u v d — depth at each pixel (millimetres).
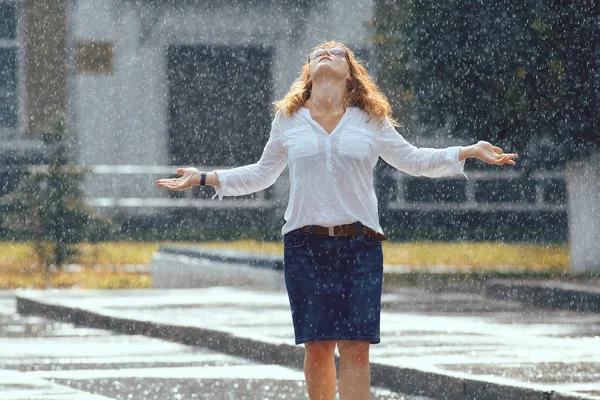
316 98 10438
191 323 20031
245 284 28172
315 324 10312
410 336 18172
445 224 46656
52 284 33125
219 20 49438
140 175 48688
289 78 49312
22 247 36469
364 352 10492
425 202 47062
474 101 30000
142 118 49281
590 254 30250
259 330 18828
